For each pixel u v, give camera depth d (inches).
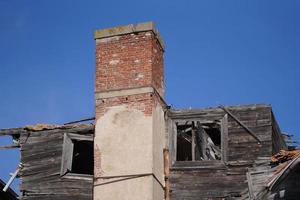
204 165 816.9
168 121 848.3
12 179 859.4
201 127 860.0
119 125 816.9
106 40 858.8
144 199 775.1
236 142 816.3
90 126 858.8
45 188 850.1
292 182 744.3
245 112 824.9
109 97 832.3
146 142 798.5
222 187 802.8
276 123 843.4
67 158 856.3
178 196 809.5
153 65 837.2
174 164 824.3
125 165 796.0
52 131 872.3
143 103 816.9
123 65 841.5
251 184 776.9
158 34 864.3
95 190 796.6
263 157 796.0
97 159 808.9
